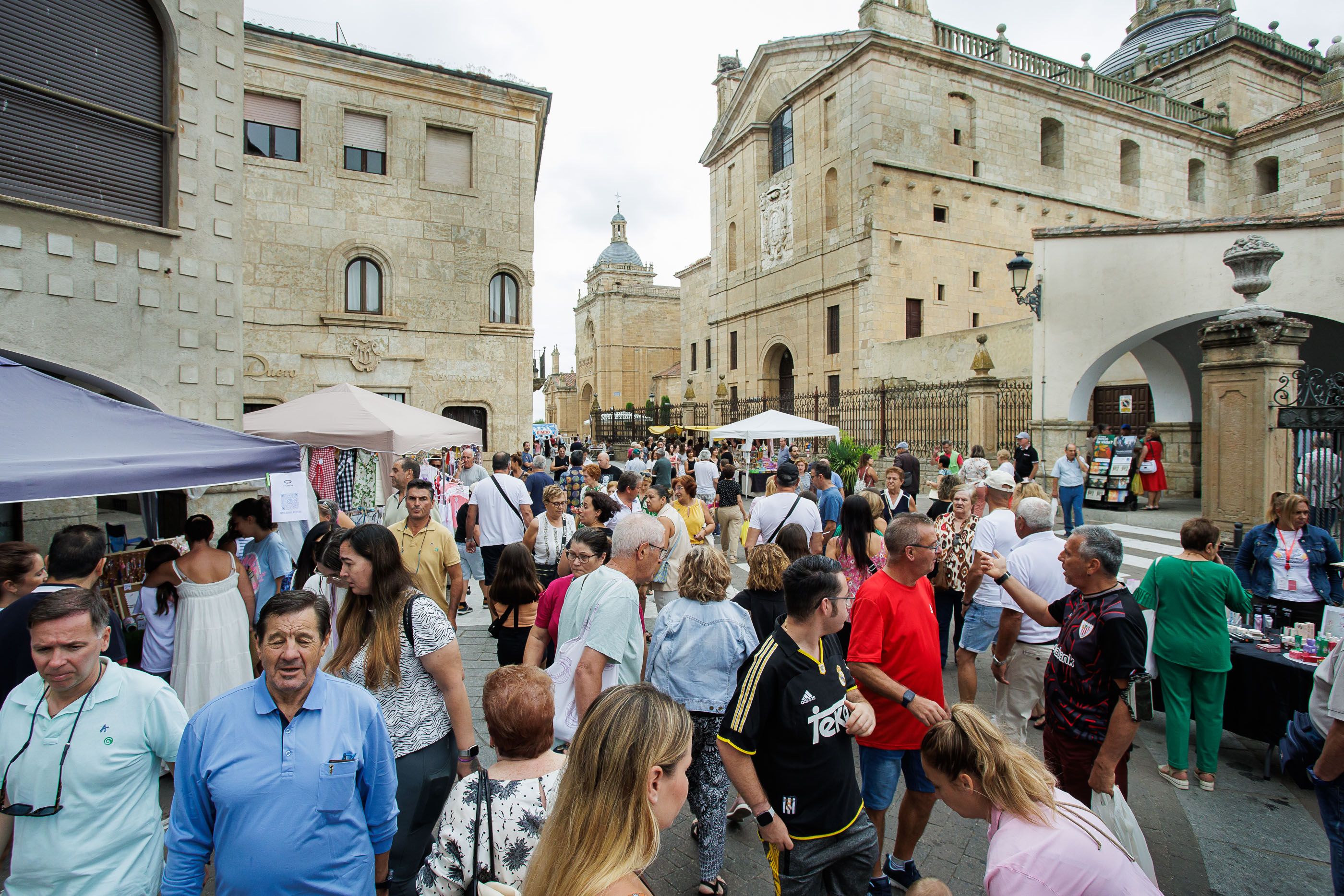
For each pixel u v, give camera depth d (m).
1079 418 14.95
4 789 2.69
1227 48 33.66
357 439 8.88
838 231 28.19
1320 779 3.19
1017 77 28.50
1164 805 4.66
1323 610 5.59
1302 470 7.41
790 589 3.09
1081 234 14.56
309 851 2.42
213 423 8.20
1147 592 5.08
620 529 4.00
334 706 2.60
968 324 28.16
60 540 3.82
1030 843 2.10
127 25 7.43
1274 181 31.94
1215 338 8.66
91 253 7.05
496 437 19.41
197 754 2.43
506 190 19.50
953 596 6.53
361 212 17.80
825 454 20.03
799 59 30.98
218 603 4.75
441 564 5.65
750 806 2.93
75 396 4.56
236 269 8.48
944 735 2.39
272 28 16.62
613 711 1.84
